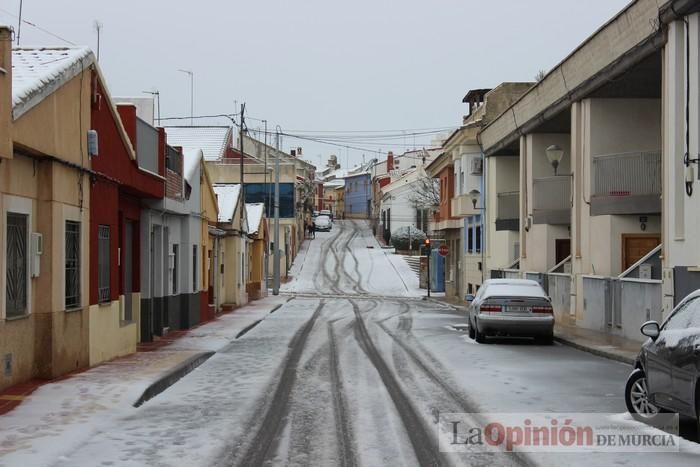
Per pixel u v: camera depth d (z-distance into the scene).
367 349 19.33
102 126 15.14
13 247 11.69
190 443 8.92
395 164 109.44
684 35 17.84
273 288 53.81
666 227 18.58
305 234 90.69
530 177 33.25
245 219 41.25
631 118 25.27
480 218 44.56
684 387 8.84
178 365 15.02
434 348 19.58
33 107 11.47
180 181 23.14
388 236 89.06
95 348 14.90
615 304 22.30
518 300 20.53
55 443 8.59
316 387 13.15
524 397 12.09
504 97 43.31
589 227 25.31
